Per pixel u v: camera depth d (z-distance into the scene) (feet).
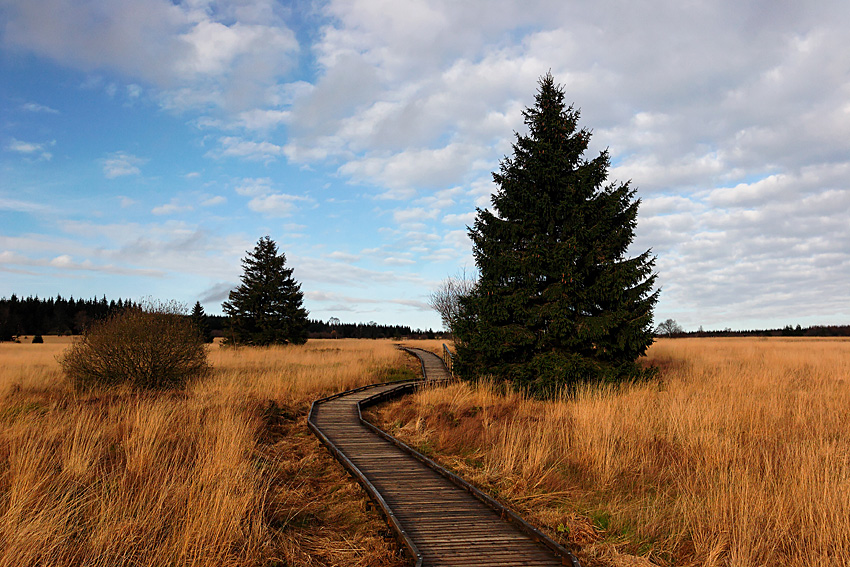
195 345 53.16
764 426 29.89
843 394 38.91
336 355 95.35
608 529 19.47
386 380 71.36
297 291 131.34
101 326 50.29
